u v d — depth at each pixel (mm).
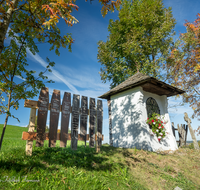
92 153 4980
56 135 4359
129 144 6621
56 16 2617
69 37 3857
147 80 6004
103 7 3512
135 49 12773
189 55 11602
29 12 3473
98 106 5859
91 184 2707
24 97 3578
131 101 7016
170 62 12977
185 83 11812
